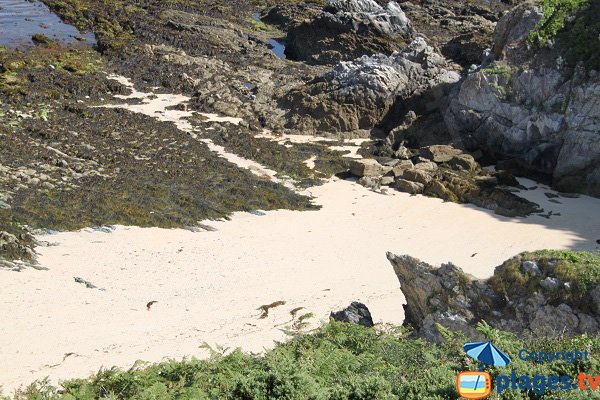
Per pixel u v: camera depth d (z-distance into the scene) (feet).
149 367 71.97
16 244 105.50
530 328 67.10
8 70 176.24
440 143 161.07
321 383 55.72
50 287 98.53
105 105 166.20
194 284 103.09
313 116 170.50
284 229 123.13
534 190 145.48
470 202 138.10
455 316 71.00
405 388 53.52
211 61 200.44
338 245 118.52
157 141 148.97
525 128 153.79
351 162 148.46
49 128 147.95
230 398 55.98
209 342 87.10
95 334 88.48
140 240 114.21
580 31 158.10
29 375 78.28
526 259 70.13
